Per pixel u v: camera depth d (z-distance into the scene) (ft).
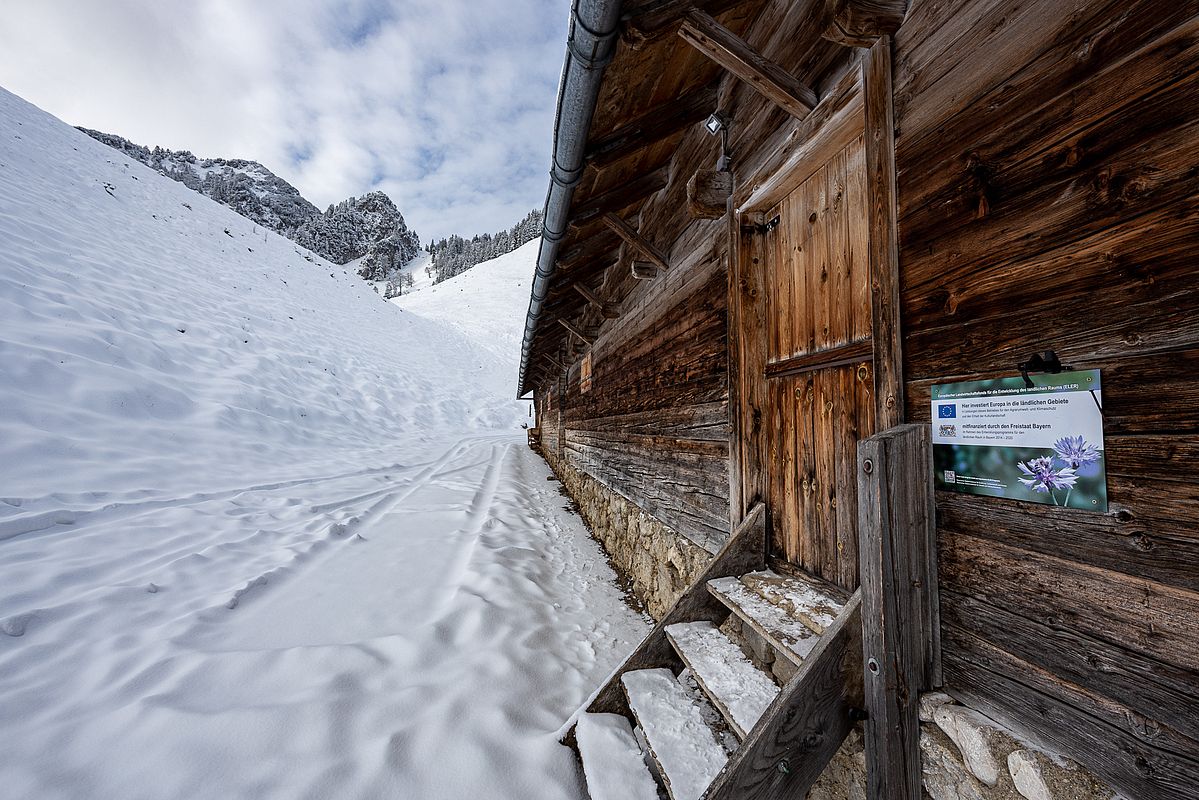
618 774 5.38
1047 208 3.03
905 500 3.67
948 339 3.74
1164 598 2.47
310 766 5.81
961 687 3.62
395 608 10.62
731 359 7.57
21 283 31.04
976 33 3.49
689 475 9.52
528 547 16.22
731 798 3.76
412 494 24.66
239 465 24.90
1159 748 2.47
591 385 22.53
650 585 12.17
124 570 11.53
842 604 5.57
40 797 5.21
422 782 5.78
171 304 46.47
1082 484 2.86
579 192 9.07
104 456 20.01
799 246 6.59
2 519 12.94
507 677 8.13
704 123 8.50
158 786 5.43
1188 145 2.36
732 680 5.25
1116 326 2.69
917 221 4.03
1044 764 2.98
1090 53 2.79
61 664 7.64
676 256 10.16
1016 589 3.23
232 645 8.64
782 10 6.09
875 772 3.67
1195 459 2.35
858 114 4.96
